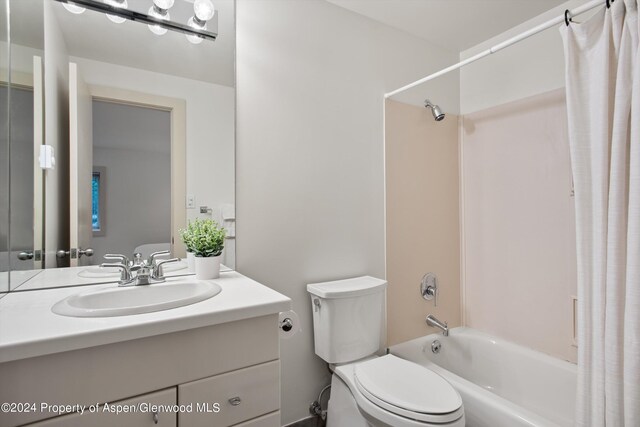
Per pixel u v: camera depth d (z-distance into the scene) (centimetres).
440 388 126
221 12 149
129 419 80
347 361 158
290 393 162
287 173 164
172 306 94
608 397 107
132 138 135
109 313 87
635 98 104
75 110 126
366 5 181
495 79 212
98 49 130
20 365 70
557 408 164
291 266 165
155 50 139
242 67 153
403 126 204
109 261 131
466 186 229
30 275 116
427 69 218
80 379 75
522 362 181
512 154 201
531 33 132
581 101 120
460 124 232
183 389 87
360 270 187
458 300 229
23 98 114
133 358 81
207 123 147
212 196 147
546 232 184
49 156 120
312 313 169
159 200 139
